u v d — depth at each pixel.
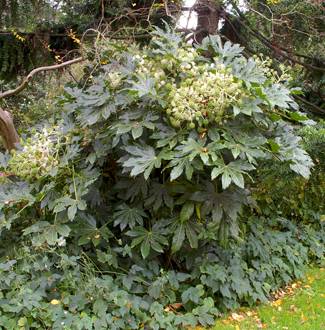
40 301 2.87
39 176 3.36
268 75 3.88
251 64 3.47
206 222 3.50
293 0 5.75
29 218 3.54
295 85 6.46
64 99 4.10
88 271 3.13
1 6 5.46
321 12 5.84
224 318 3.41
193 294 3.28
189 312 3.26
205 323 3.17
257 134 3.37
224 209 3.19
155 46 3.82
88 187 3.44
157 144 3.07
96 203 3.48
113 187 3.53
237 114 3.17
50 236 3.09
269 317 3.50
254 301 3.65
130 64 3.55
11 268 3.06
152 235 3.28
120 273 3.27
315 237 5.25
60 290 3.03
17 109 6.89
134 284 3.27
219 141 3.00
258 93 3.20
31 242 3.27
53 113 4.78
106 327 2.80
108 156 3.60
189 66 3.36
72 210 3.08
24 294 2.81
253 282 3.76
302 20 5.83
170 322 3.08
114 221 3.44
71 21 5.77
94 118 3.32
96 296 2.95
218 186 3.31
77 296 2.92
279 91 3.41
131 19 5.57
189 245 3.49
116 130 3.25
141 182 3.33
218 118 3.12
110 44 4.19
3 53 5.68
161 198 3.29
